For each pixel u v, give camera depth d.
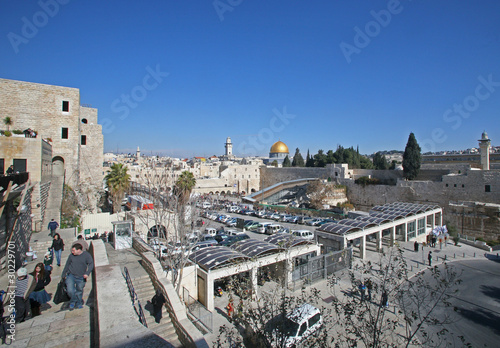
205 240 29.59
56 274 13.45
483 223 41.72
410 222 35.81
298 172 81.06
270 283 20.94
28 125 36.44
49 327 7.96
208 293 16.67
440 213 40.34
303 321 12.44
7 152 24.02
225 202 69.94
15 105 35.75
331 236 26.12
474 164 53.44
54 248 14.76
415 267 25.09
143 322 10.40
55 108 38.09
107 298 7.98
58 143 38.22
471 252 31.19
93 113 48.16
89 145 46.47
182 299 16.47
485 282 22.41
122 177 41.56
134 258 17.97
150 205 28.72
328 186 60.81
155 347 5.07
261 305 16.05
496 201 42.09
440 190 48.47
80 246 9.41
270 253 20.11
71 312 8.87
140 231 26.14
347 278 21.94
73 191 35.94
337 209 55.31
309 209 56.81
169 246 18.92
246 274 19.17
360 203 60.47
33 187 21.98
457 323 16.12
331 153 87.69
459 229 44.38
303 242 22.44
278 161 134.12
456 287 21.16
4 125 34.59
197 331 10.66
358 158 88.62
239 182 96.25
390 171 61.59
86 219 31.41
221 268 17.48
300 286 20.22
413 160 55.28
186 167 110.44
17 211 14.76
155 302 12.15
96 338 7.32
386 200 55.78
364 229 27.36
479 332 15.26
